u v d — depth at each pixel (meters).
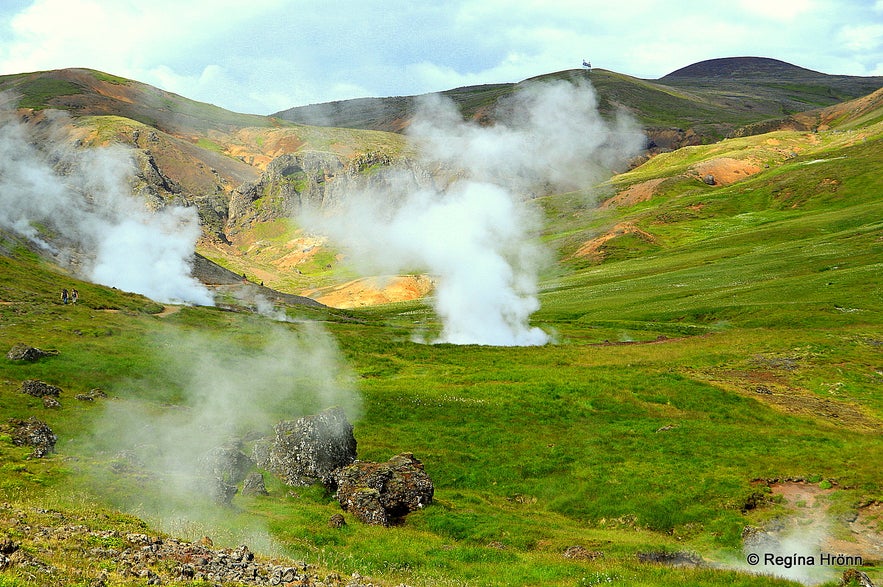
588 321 115.44
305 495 35.81
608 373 68.31
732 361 76.44
